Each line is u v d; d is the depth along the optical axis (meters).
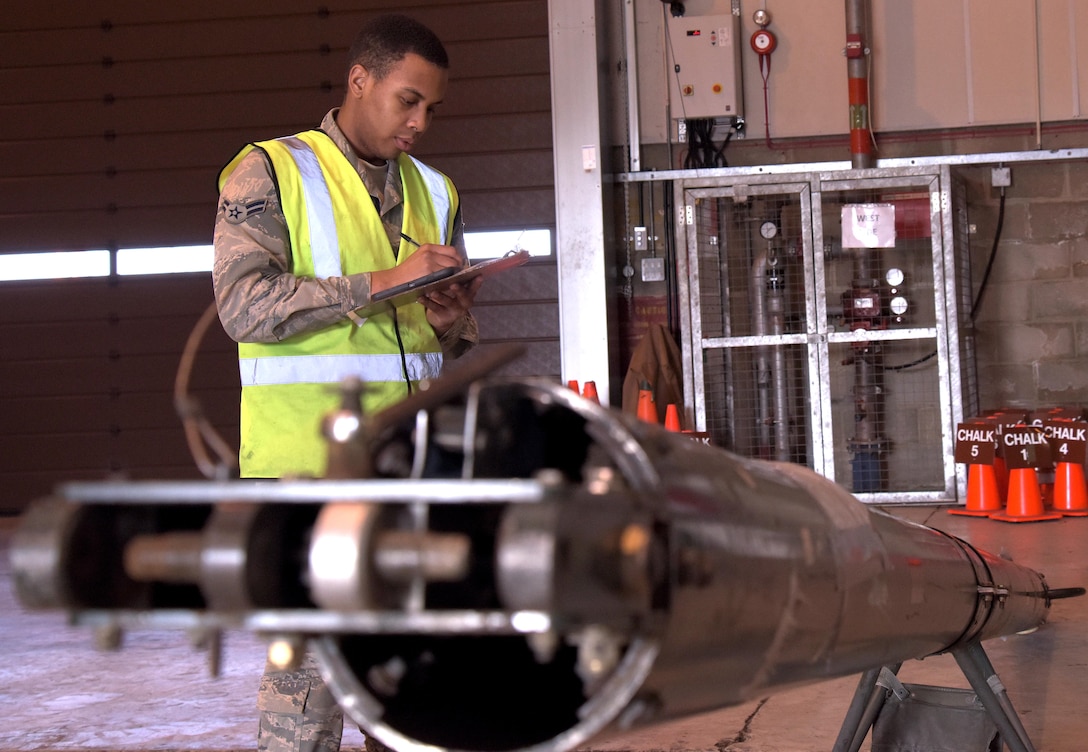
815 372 6.68
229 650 3.73
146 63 7.61
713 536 0.83
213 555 0.71
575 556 0.67
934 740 2.17
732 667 0.90
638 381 6.76
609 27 7.36
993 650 3.31
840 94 7.15
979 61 7.04
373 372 1.96
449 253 1.81
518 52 7.38
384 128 2.00
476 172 7.45
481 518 0.78
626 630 0.74
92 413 7.72
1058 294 7.04
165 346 7.66
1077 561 4.58
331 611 0.70
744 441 7.17
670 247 7.32
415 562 0.68
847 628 1.11
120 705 3.09
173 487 0.69
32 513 0.73
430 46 1.98
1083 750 2.42
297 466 1.90
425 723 0.88
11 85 7.71
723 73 7.13
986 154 6.96
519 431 0.89
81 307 7.72
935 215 6.48
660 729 2.70
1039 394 7.07
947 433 6.56
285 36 7.51
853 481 6.93
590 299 7.02
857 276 6.96
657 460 0.80
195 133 7.60
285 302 1.77
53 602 0.72
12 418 7.77
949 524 5.80
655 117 7.34
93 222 7.69
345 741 2.71
